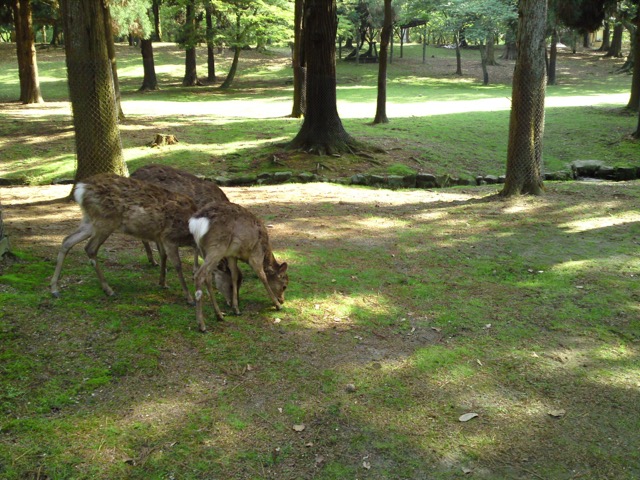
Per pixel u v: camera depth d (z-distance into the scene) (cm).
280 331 524
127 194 521
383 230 867
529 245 795
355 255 744
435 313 579
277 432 385
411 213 983
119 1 2520
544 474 356
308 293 614
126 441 364
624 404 429
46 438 359
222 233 504
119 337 478
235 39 3522
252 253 536
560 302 605
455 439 386
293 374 454
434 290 637
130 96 3186
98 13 931
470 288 645
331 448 372
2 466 332
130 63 4431
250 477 343
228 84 3691
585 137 1833
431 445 379
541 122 1073
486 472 356
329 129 1474
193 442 369
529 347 512
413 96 3178
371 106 2656
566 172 1412
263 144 1577
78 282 578
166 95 3253
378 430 391
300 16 2045
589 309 588
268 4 3381
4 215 873
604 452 377
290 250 746
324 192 1172
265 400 418
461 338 528
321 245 779
